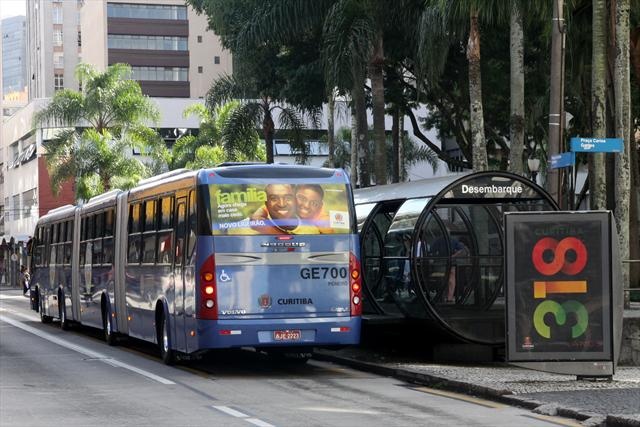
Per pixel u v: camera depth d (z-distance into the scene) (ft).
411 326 73.92
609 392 52.44
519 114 110.93
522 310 57.06
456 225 73.46
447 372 62.23
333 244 65.16
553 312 57.06
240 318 63.26
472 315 71.20
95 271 95.91
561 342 56.95
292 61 148.36
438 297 71.36
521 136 111.04
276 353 68.03
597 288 57.06
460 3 97.76
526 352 56.95
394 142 174.29
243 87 158.51
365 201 81.66
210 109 168.45
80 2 630.33
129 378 63.77
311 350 67.00
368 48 120.78
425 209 69.77
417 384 60.80
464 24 114.42
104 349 86.58
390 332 77.51
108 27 503.20
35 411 48.83
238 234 63.62
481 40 138.62
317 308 64.54
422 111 307.78
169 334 70.28
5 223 426.51
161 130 357.61
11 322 129.18
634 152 131.03
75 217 106.63
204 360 75.56
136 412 48.39
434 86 132.98
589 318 57.00
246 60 149.28
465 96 152.66
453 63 145.07
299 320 64.13
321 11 130.62
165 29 508.94
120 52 504.02
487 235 74.43
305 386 59.62
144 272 77.00
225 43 150.20
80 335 104.83
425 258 70.54
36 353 82.53
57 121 260.01
